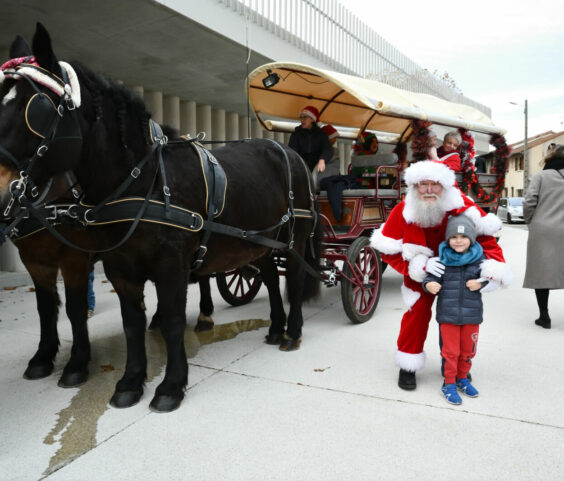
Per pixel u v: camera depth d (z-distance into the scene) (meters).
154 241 2.76
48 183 2.53
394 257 3.13
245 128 12.70
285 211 3.88
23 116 2.21
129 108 2.75
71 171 2.66
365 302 4.99
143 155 2.76
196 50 7.93
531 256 4.46
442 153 6.37
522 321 4.78
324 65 10.20
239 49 7.95
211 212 3.04
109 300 5.92
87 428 2.67
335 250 4.95
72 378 3.25
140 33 7.20
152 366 3.63
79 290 3.30
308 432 2.60
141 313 3.09
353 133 7.10
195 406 2.94
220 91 10.27
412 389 3.14
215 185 3.08
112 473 2.25
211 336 4.41
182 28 7.06
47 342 3.49
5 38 7.31
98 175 2.65
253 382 3.30
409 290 3.11
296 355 3.85
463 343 2.99
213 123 11.74
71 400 3.04
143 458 2.37
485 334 4.35
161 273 2.84
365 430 2.62
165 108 10.49
